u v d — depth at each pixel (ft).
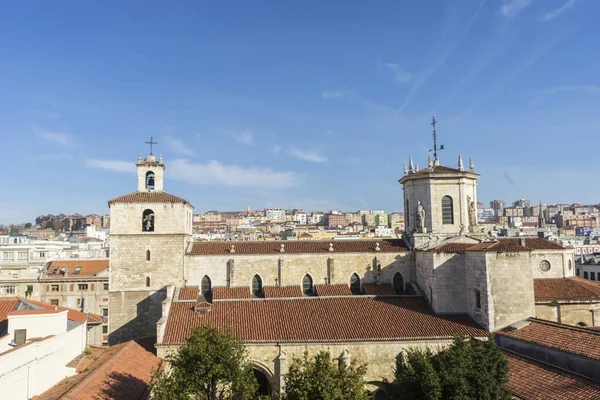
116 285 194.70
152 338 183.21
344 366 113.91
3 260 354.95
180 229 198.59
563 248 211.82
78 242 561.84
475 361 107.86
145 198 201.36
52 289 297.94
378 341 153.69
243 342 136.36
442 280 174.09
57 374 130.82
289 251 201.57
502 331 156.46
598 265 374.22
